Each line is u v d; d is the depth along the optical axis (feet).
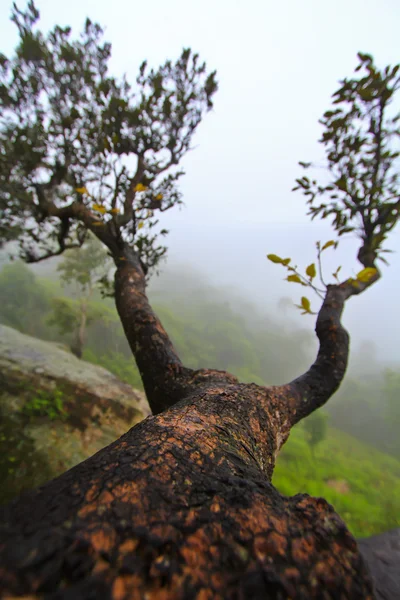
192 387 4.00
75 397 29.09
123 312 5.32
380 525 34.37
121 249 6.72
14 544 0.98
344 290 5.71
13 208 9.43
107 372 37.88
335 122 6.43
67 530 1.07
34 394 26.89
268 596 1.03
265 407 3.25
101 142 7.38
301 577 1.11
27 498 1.27
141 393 36.73
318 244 4.34
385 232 6.11
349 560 1.21
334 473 49.67
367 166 6.55
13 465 19.60
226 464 1.76
